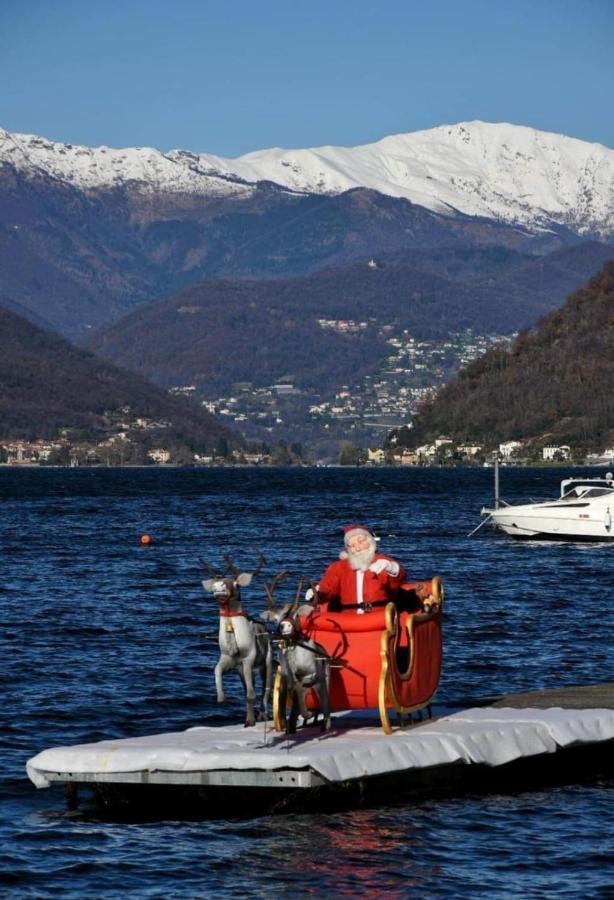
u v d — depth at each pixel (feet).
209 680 155.74
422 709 115.03
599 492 384.68
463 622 207.00
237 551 360.69
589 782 112.88
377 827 100.07
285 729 105.09
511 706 122.01
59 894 87.56
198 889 88.63
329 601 108.78
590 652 177.06
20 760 117.70
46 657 172.76
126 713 136.56
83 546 381.40
